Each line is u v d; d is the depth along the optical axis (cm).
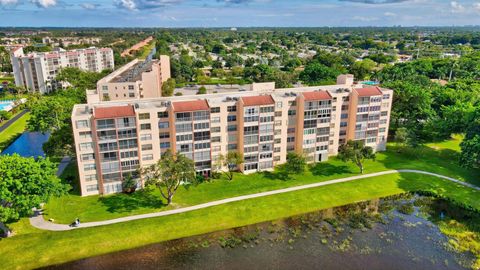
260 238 7331
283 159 10562
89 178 8550
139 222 7588
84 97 14850
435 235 7506
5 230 7038
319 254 6856
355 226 7775
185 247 7000
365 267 6506
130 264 6506
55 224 7450
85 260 6575
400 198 8956
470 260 6712
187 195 8719
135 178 8856
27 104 16538
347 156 9825
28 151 11806
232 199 8581
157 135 8900
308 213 8244
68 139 10006
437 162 10919
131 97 13762
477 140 9512
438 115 13325
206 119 9119
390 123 13975
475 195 8975
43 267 6378
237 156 9494
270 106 9606
